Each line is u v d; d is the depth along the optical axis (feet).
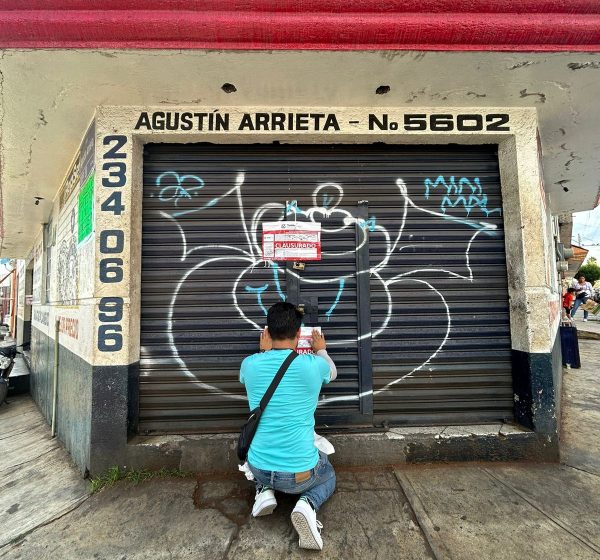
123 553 7.11
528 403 10.12
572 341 22.29
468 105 10.56
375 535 7.32
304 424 7.48
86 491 9.42
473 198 11.12
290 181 11.03
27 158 13.80
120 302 9.96
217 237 10.82
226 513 8.17
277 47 8.07
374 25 7.80
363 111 10.56
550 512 7.89
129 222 10.16
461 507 8.10
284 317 7.91
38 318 22.77
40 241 24.44
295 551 7.01
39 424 16.84
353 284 10.79
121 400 9.78
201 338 10.55
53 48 7.99
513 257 10.63
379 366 10.60
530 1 7.73
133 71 8.87
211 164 11.03
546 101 10.33
